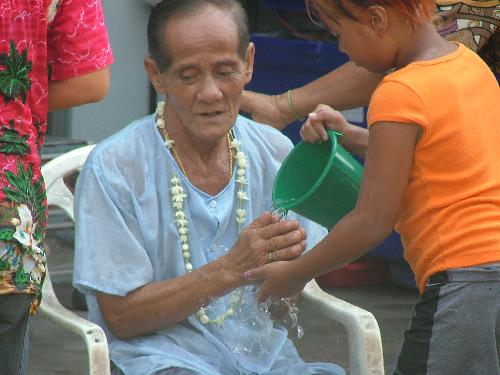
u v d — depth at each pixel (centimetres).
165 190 880
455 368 781
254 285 877
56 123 1842
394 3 786
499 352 786
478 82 801
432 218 786
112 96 1852
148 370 846
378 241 789
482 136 786
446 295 780
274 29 1859
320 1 810
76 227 868
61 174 1005
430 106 774
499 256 773
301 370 891
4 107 772
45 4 789
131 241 860
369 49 810
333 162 835
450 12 970
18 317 786
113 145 873
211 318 891
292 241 830
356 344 898
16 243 770
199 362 863
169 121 885
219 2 844
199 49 830
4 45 764
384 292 1708
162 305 855
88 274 853
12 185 772
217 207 892
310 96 1050
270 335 908
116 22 1830
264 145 923
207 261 891
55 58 824
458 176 780
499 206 784
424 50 805
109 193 862
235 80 845
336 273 1714
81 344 1470
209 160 891
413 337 797
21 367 823
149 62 872
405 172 779
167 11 841
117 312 867
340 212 852
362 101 1053
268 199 923
